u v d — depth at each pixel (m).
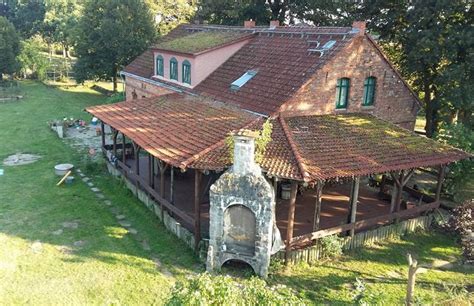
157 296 14.39
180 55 27.33
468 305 13.95
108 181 24.84
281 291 10.98
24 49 62.12
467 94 24.27
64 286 14.75
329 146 18.14
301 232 18.38
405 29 28.64
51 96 52.03
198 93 25.27
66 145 31.92
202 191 21.91
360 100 22.64
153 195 20.42
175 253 17.16
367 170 16.94
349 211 18.06
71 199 22.17
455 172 22.70
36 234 18.36
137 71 34.75
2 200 21.81
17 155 29.41
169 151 18.27
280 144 17.44
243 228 15.78
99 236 18.34
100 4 48.41
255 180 15.16
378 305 13.14
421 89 30.12
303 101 20.41
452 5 23.92
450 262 17.58
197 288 9.38
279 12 44.75
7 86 55.06
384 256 17.73
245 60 25.42
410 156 18.84
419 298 14.11
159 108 24.67
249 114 20.66
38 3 81.25
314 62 21.27
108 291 14.57
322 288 15.30
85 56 50.22
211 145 17.73
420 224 19.98
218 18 46.16
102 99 51.22
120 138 33.06
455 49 24.20
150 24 49.25
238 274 15.87
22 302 13.82
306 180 15.25
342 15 37.56
